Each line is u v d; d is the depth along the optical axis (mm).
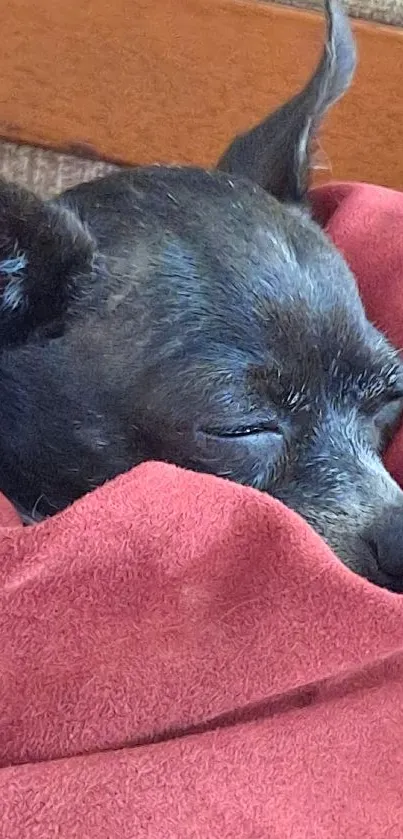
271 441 283
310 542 210
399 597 212
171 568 205
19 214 256
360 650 208
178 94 486
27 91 488
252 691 210
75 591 203
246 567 210
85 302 283
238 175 331
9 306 273
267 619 209
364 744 219
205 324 276
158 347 277
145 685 208
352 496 286
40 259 267
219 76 480
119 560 203
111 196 300
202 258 283
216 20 469
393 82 475
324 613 208
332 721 219
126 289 282
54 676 205
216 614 209
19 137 496
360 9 471
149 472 213
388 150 495
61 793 196
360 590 208
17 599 202
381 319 354
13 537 206
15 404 288
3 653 203
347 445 294
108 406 280
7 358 288
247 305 279
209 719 212
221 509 209
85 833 194
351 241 366
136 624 207
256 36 472
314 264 293
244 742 210
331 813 208
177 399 273
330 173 465
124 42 475
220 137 494
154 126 495
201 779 203
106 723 207
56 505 293
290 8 469
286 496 286
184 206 294
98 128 494
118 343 280
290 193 351
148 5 468
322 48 363
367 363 295
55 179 496
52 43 477
